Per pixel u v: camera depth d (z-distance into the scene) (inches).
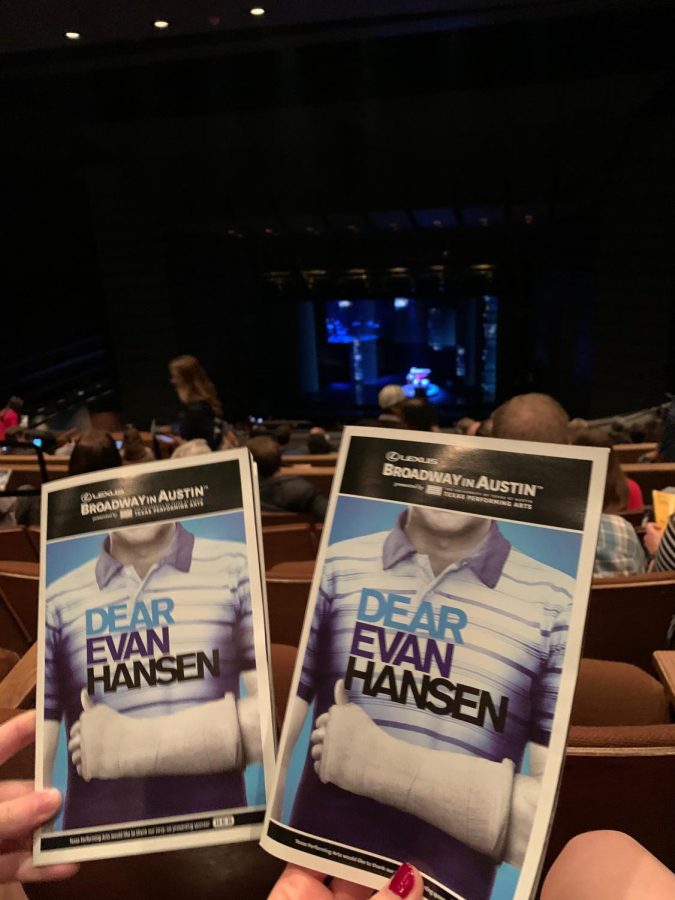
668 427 162.6
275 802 20.4
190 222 461.1
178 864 30.5
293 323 638.5
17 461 156.8
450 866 18.6
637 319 404.8
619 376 425.7
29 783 22.9
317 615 21.7
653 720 43.4
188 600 23.1
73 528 24.5
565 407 536.4
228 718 21.8
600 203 418.6
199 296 526.9
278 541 84.5
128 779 21.5
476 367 618.2
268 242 580.7
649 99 315.3
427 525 21.6
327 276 595.8
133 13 214.5
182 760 21.5
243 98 333.1
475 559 20.8
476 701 19.6
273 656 44.9
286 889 19.6
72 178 455.2
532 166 379.9
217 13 217.0
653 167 367.2
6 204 450.0
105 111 342.6
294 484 107.2
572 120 335.0
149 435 243.6
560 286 518.3
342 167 391.2
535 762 18.6
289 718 21.0
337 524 22.5
